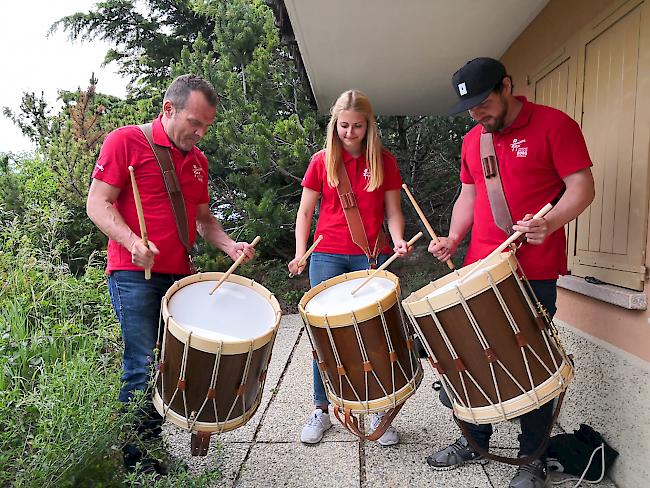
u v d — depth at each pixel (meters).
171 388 1.74
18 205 5.08
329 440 2.40
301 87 6.87
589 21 2.44
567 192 1.78
